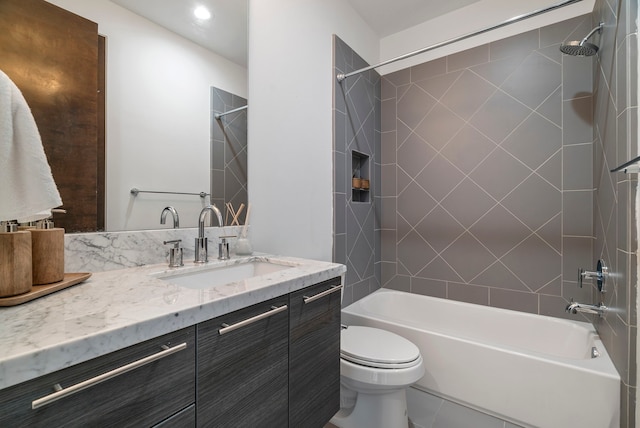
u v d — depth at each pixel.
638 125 1.06
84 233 0.98
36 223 0.82
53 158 0.92
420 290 2.32
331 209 1.93
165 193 1.23
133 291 0.77
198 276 1.13
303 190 1.80
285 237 1.72
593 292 1.70
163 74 1.23
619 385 1.18
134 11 1.13
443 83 2.22
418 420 1.52
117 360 0.53
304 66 1.81
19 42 0.86
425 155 2.30
